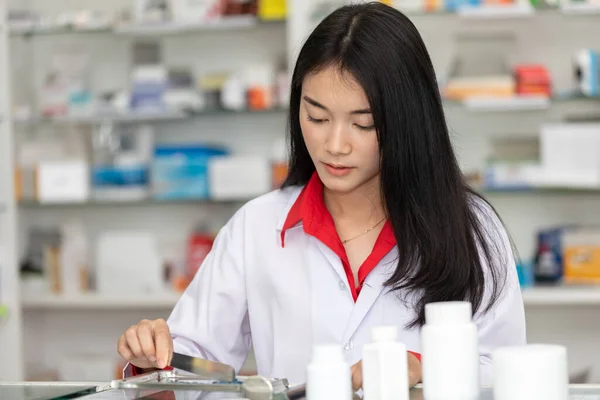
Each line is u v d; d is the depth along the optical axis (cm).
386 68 159
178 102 426
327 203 189
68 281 437
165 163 427
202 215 457
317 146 163
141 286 432
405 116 163
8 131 422
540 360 108
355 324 178
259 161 420
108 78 459
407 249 171
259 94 417
